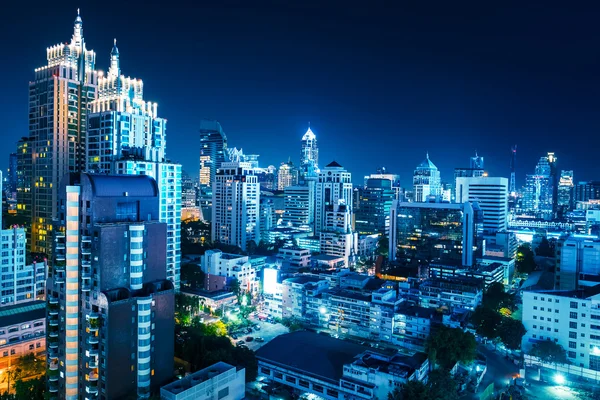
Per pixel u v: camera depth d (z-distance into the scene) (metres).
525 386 185.00
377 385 159.38
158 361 155.75
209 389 149.62
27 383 161.25
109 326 142.00
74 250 151.38
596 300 199.50
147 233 157.38
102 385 144.25
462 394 174.50
